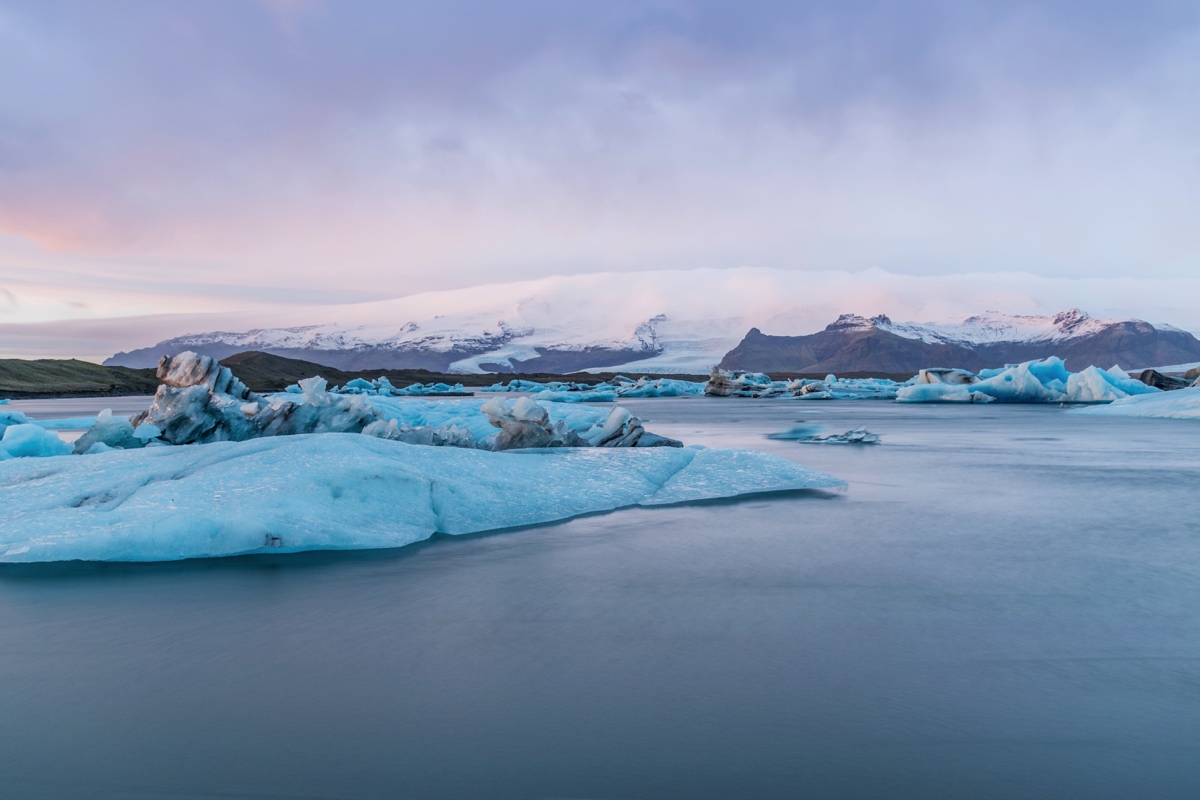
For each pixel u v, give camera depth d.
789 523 8.60
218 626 5.20
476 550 7.26
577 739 3.56
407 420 18.75
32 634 5.04
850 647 4.76
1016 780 3.21
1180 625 5.16
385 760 3.38
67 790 3.18
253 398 15.95
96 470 8.36
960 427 26.61
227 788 3.17
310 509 7.36
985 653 4.65
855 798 3.07
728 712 3.84
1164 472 13.60
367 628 5.15
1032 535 8.08
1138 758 3.39
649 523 8.55
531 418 12.05
